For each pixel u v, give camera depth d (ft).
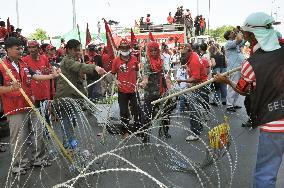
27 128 17.57
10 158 20.08
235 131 24.77
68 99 16.76
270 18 10.98
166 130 20.76
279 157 10.89
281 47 10.96
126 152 18.84
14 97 16.78
